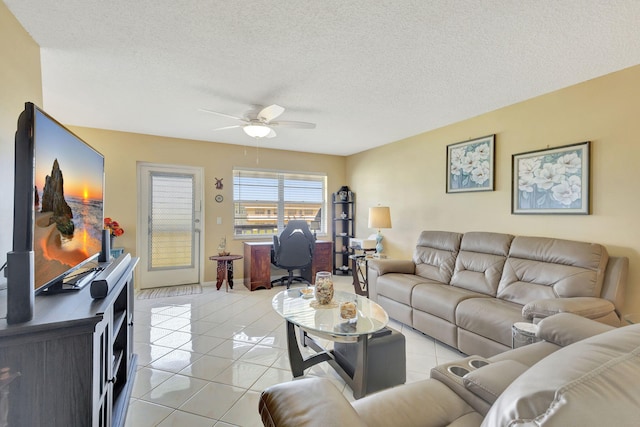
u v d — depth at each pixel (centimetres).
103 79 251
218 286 453
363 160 547
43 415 101
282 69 234
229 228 497
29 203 103
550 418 51
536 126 288
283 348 265
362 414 108
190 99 295
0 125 145
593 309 198
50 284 125
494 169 325
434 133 402
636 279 225
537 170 286
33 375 100
